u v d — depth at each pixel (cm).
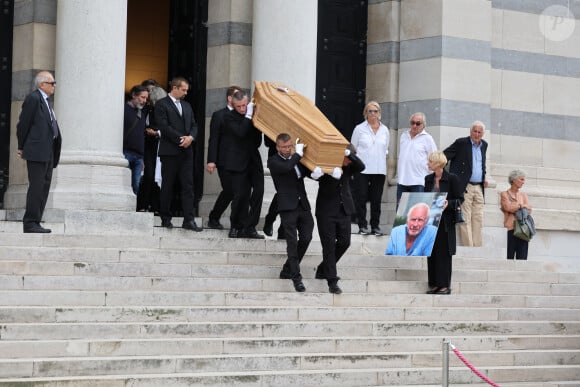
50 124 3409
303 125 3406
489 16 4600
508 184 4706
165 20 5488
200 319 3089
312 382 2903
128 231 3694
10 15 4134
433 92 4500
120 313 2994
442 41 4488
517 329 3444
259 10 4172
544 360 3316
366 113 4144
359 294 3416
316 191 4153
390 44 4616
